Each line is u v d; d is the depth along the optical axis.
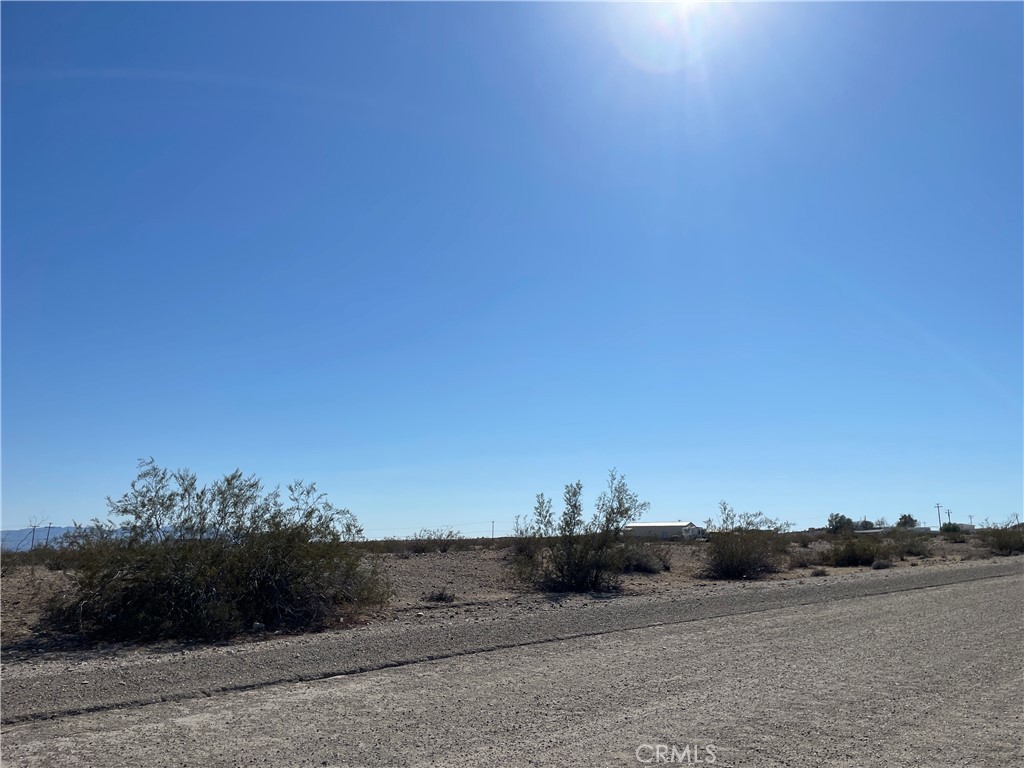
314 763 7.38
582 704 9.70
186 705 9.65
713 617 18.02
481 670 11.88
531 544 25.09
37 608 16.48
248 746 7.89
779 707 9.62
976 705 9.79
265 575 16.61
